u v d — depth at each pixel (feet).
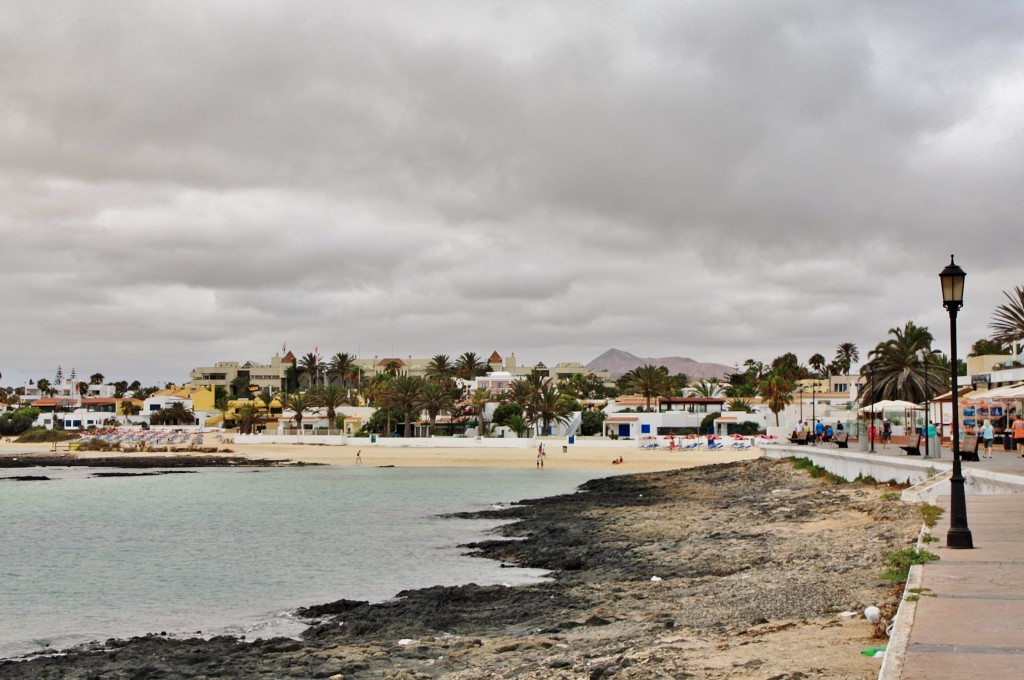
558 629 58.90
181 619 79.56
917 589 41.24
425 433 464.65
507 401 461.78
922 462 109.29
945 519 68.59
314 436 442.50
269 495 211.00
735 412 416.87
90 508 185.98
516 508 167.73
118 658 63.00
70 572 106.22
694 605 59.57
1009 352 252.01
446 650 56.85
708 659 39.88
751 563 77.20
